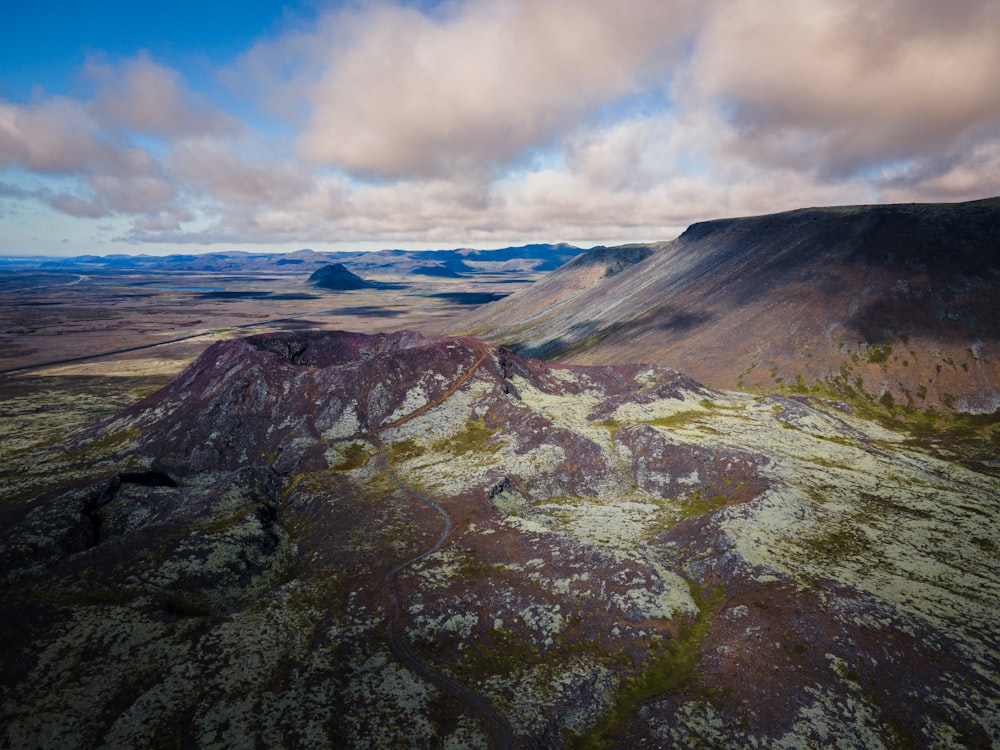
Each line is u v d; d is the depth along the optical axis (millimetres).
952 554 63094
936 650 45250
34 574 62281
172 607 56219
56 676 44562
